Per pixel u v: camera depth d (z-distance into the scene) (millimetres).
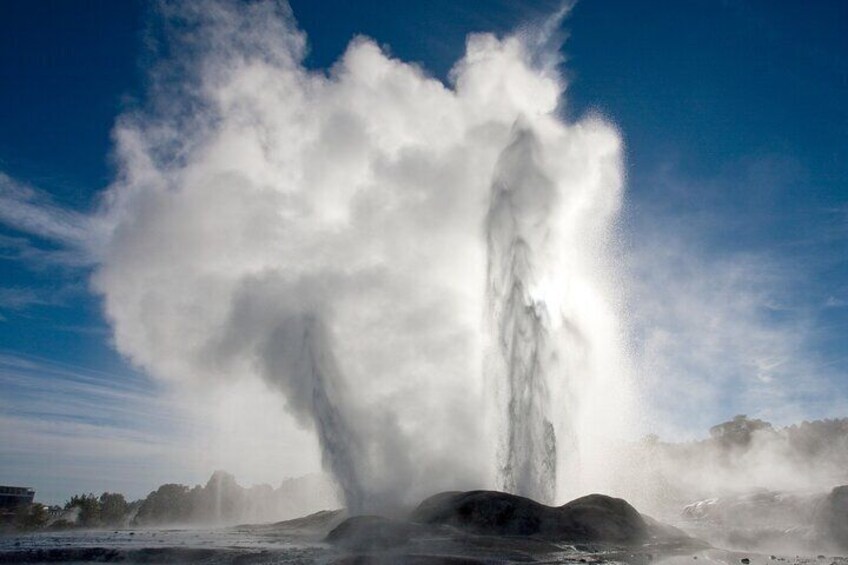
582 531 27344
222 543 27625
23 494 104312
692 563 22625
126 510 78500
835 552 29391
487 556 22141
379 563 20844
